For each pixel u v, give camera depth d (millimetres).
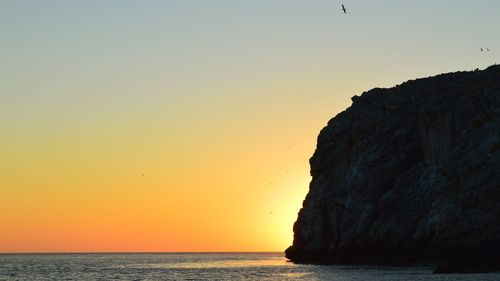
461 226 129375
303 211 179125
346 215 161750
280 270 154000
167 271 171375
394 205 152375
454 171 138125
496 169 130500
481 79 163125
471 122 145125
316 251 170750
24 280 141500
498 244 121875
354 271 128000
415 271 120812
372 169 162250
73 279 142375
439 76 172375
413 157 163125
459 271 111125
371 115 170625
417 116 164500
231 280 124312
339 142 174625
